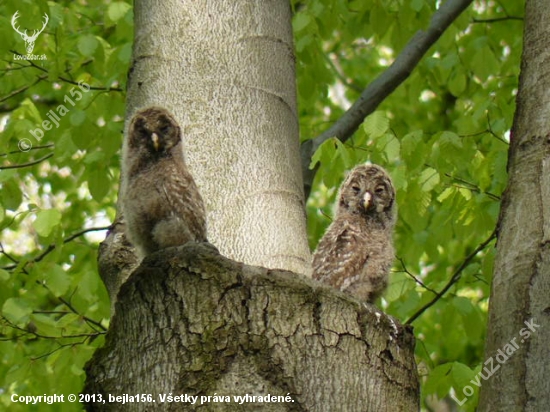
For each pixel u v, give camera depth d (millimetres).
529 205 8562
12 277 13352
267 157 9891
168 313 7438
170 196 9297
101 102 15312
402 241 18016
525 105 9156
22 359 14094
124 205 9578
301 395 7258
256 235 9305
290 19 11273
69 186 19422
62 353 13641
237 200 9531
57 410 14594
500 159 13375
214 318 7391
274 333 7383
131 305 7559
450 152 12688
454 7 15914
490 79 19094
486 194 13703
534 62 9305
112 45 18156
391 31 16031
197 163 9773
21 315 12922
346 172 13133
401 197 12234
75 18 15914
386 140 12242
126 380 7402
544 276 8172
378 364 7586
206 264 7516
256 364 7277
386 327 7762
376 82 15172
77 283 14711
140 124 9844
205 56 10422
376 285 11125
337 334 7508
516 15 18625
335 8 15719
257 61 10484
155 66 10477
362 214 11672
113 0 15594
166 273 7500
